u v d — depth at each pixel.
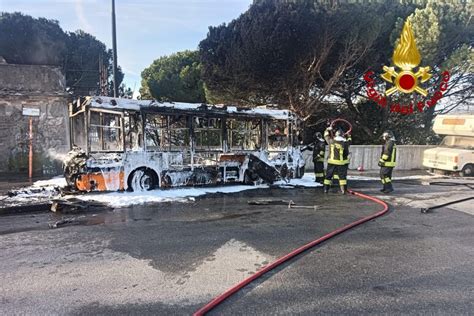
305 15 14.55
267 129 11.37
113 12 12.07
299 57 15.34
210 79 17.73
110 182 8.88
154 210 7.62
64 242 5.42
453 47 17.44
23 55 21.92
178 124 10.85
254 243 5.42
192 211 7.57
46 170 12.76
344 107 19.39
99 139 10.04
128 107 8.98
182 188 10.09
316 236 5.82
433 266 4.54
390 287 3.89
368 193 10.22
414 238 5.80
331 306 3.43
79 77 26.03
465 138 14.70
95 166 8.70
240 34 16.19
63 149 13.08
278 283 3.98
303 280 4.07
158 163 9.55
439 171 15.12
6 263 4.55
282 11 14.71
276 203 8.51
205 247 5.22
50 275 4.18
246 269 4.38
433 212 7.78
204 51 17.81
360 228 6.41
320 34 14.92
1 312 3.31
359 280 4.08
